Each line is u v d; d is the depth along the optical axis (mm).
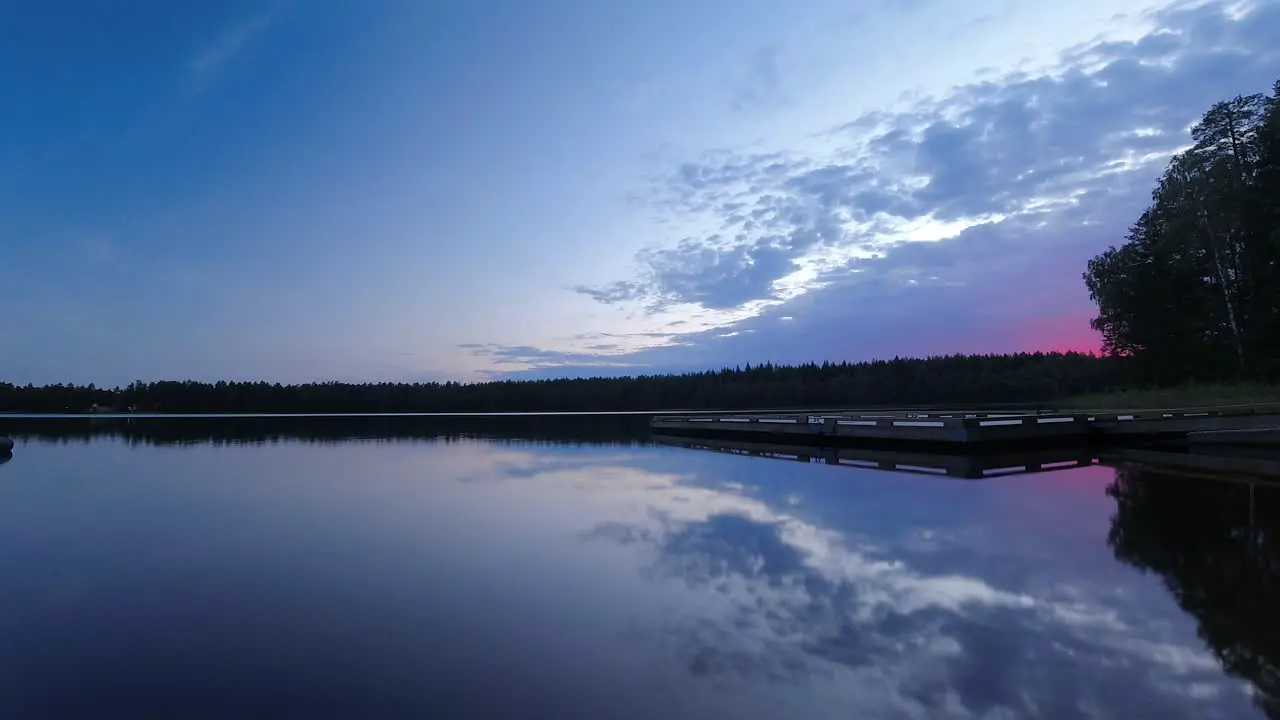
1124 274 30594
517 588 5766
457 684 3869
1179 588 5281
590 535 7871
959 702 3537
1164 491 9773
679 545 7246
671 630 4695
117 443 24266
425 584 5938
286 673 4055
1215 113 27234
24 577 6258
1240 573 5633
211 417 56062
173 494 11594
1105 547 6621
